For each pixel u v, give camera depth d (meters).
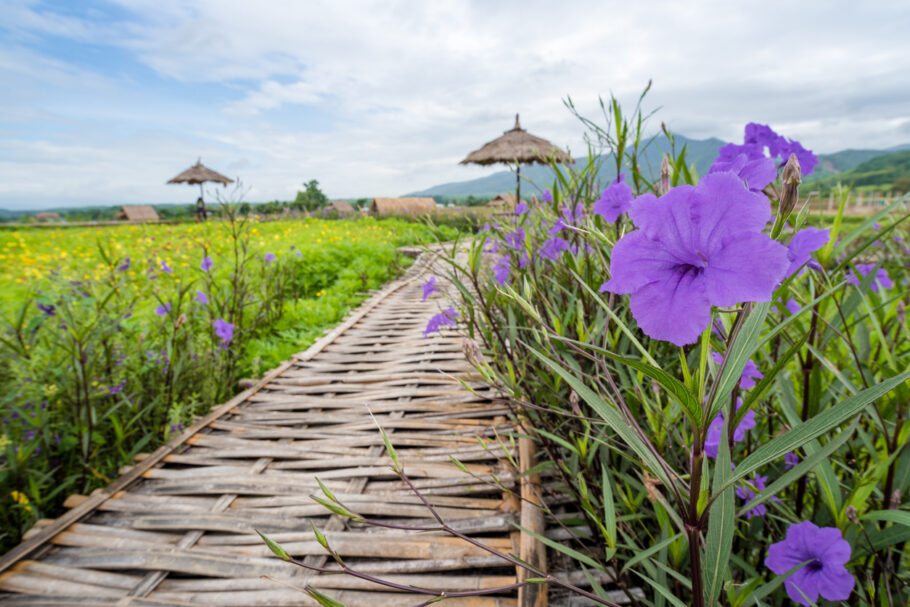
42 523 2.01
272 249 9.04
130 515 2.11
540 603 1.44
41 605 1.65
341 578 1.68
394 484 2.21
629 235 0.65
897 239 2.37
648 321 0.61
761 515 1.35
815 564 1.03
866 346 1.57
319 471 2.36
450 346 4.04
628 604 1.50
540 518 1.80
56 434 2.43
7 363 2.37
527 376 2.12
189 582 1.72
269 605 1.60
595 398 0.83
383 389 3.30
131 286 3.64
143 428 2.77
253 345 4.55
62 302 2.57
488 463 2.30
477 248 1.87
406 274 8.66
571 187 1.82
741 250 0.58
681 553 1.17
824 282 1.18
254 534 1.94
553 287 2.15
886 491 1.20
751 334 0.75
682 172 1.32
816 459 0.78
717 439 1.23
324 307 6.03
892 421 1.38
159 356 3.05
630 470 1.71
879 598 1.29
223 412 3.06
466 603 1.56
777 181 0.91
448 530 0.93
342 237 12.38
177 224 17.36
